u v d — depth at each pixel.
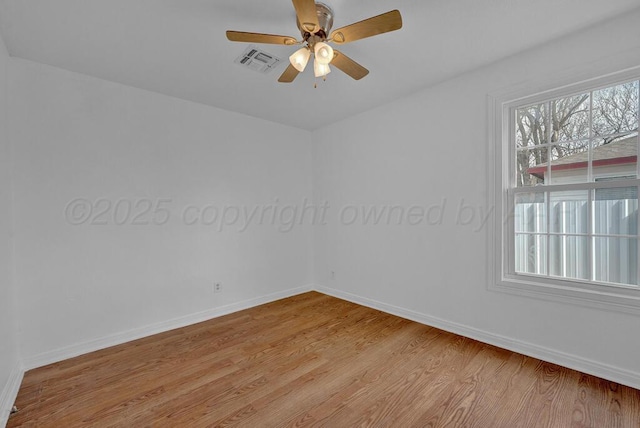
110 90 2.62
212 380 2.02
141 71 2.45
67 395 1.88
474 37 2.02
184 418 1.66
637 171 1.89
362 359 2.27
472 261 2.57
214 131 3.28
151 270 2.83
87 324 2.48
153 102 2.86
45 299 2.29
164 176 2.92
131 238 2.72
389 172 3.23
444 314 2.79
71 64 2.32
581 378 1.95
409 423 1.60
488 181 2.45
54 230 2.34
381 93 2.96
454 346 2.45
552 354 2.15
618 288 1.92
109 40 2.01
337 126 3.83
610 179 1.99
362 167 3.53
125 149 2.70
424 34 1.98
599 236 2.03
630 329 1.85
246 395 1.86
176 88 2.79
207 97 3.01
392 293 3.25
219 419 1.65
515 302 2.33
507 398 1.78
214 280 3.27
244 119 3.54
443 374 2.05
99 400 1.82
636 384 1.82
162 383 1.99
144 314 2.78
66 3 1.64
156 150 2.88
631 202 1.93
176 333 2.83
